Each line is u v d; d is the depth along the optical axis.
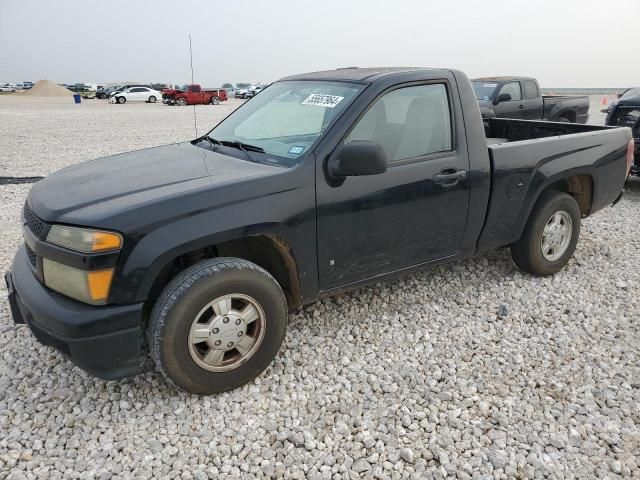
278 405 2.99
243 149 3.56
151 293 3.01
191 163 3.40
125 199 2.78
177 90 38.59
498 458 2.59
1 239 5.67
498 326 3.86
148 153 3.87
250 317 3.03
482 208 3.94
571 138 4.47
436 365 3.36
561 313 4.04
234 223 2.84
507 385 3.17
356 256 3.42
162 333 2.75
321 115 3.42
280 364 3.37
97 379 3.19
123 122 21.64
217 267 2.84
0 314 4.01
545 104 12.48
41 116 25.09
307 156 3.15
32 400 3.02
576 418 2.88
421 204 3.58
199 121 22.14
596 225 6.25
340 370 3.32
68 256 2.62
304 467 2.55
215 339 2.91
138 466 2.56
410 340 3.65
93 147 13.48
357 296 4.26
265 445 2.69
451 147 3.73
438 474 2.50
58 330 2.63
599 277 4.70
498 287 4.48
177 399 3.01
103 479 2.47
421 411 2.94
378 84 3.44
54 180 3.36
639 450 2.65
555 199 4.43
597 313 4.05
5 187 8.33
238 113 4.22
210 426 2.83
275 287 3.07
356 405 2.99
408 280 4.56
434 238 3.77
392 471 2.54
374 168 2.99
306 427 2.80
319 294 3.40
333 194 3.19
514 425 2.83
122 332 2.67
